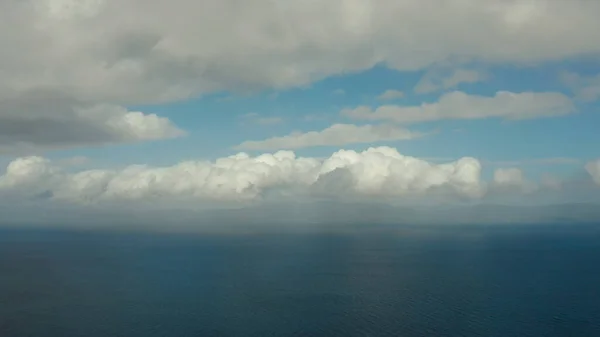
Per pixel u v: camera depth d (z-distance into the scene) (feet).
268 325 418.72
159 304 500.74
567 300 498.28
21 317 448.65
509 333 385.09
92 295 550.36
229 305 495.41
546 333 383.45
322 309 474.08
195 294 553.64
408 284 607.78
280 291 569.64
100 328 413.39
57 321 434.30
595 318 425.69
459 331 392.88
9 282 638.12
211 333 398.01
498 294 533.96
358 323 422.00
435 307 474.49
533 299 504.84
